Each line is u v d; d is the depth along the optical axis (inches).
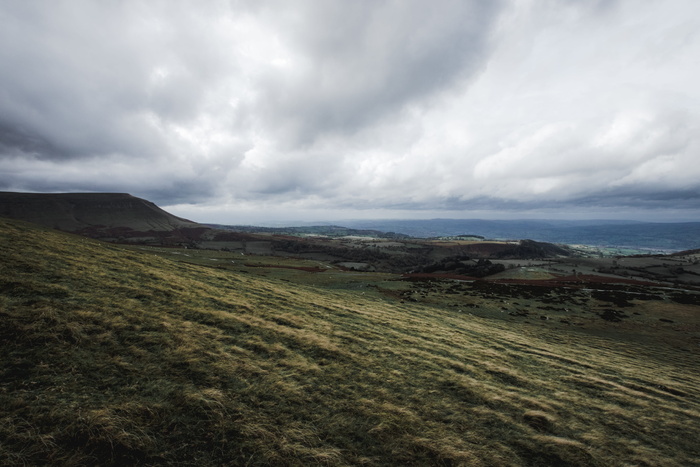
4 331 387.2
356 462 306.3
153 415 314.8
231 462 281.1
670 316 1861.5
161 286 766.5
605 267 5551.2
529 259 6998.0
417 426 379.9
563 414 467.5
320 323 794.8
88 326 453.7
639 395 604.1
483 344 877.2
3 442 252.4
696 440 440.5
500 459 338.6
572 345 1152.8
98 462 257.0
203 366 427.5
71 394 317.1
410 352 668.1
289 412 368.8
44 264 658.2
